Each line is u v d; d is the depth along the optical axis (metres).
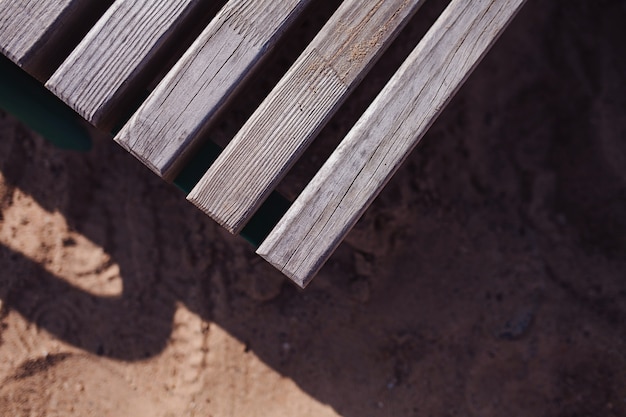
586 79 1.70
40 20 1.30
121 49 1.30
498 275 1.64
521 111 1.69
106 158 1.63
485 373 1.61
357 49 1.32
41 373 1.59
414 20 1.63
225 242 1.62
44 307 1.60
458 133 1.67
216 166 1.31
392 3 1.33
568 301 1.64
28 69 1.31
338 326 1.61
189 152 1.33
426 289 1.63
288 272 1.30
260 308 1.61
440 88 1.33
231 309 1.61
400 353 1.61
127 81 1.30
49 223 1.62
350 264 1.62
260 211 1.37
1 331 1.59
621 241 1.66
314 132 1.31
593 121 1.69
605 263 1.65
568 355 1.62
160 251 1.62
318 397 1.59
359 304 1.62
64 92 1.30
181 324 1.61
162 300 1.61
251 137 1.31
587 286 1.64
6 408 1.58
